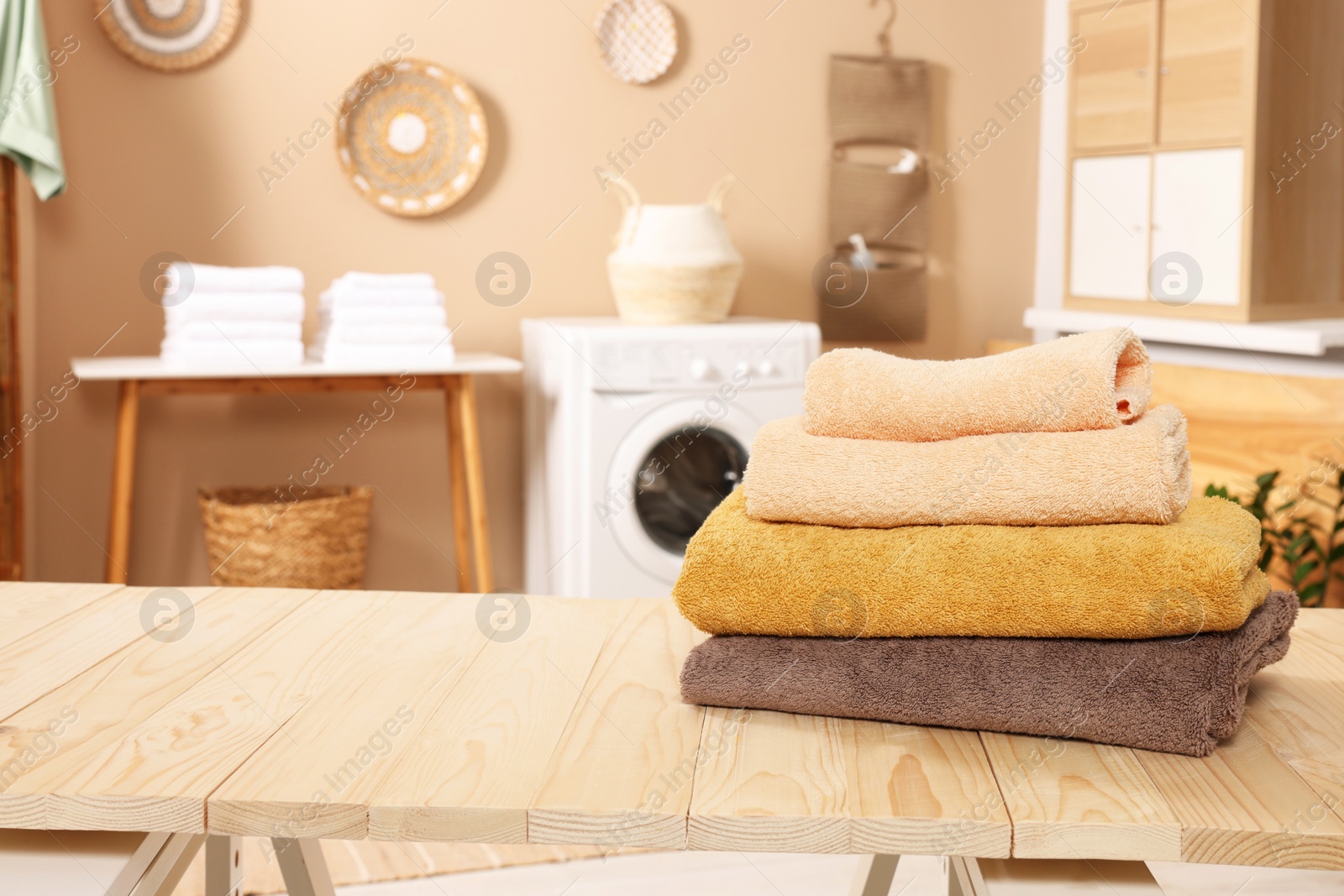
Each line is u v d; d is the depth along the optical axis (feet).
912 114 10.53
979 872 1.83
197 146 8.95
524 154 9.65
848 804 1.57
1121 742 1.79
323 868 2.58
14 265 8.03
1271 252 8.22
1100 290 9.66
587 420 8.20
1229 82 8.17
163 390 7.95
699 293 8.81
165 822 1.58
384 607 2.56
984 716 1.83
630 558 8.34
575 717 1.91
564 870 5.13
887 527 1.99
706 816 1.54
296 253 9.23
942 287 10.92
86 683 2.05
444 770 1.68
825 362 2.12
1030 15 10.77
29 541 8.80
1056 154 10.73
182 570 9.25
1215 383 7.93
